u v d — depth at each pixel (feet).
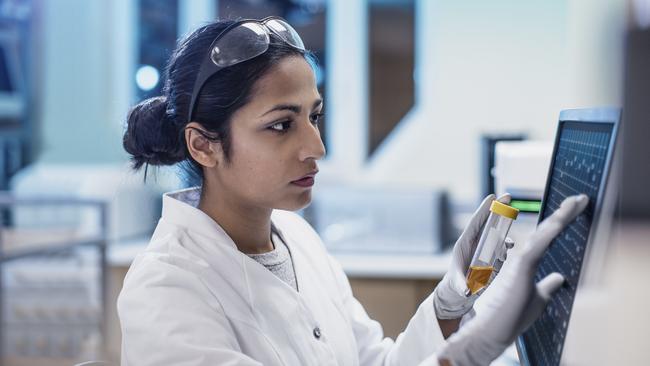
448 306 3.83
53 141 12.90
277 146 3.60
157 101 3.98
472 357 2.72
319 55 12.42
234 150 3.67
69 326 9.72
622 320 10.57
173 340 3.26
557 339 2.78
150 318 3.35
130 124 4.01
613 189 2.45
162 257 3.62
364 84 12.32
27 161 12.78
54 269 9.77
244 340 3.59
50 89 12.79
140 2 12.64
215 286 3.63
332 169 12.60
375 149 12.46
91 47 12.73
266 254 4.09
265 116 3.56
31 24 12.55
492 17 11.48
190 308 3.41
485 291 3.75
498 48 11.53
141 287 3.48
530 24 11.35
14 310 9.63
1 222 10.07
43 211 11.20
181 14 12.57
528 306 2.65
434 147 12.08
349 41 12.25
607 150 2.48
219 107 3.63
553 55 11.35
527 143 5.24
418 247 10.88
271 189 3.67
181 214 3.88
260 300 3.74
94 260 10.24
